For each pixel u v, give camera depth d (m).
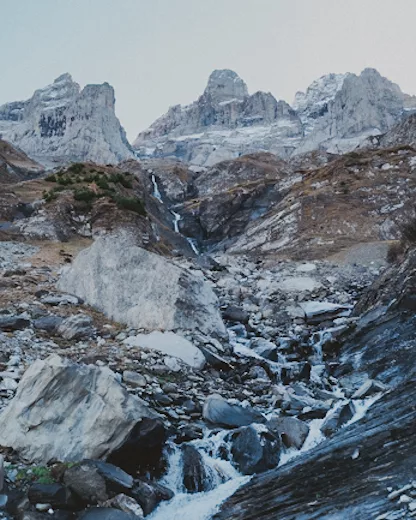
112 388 8.79
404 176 48.84
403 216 42.50
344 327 17.16
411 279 16.66
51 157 129.12
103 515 7.16
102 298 16.75
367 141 91.69
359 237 40.03
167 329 15.02
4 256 25.31
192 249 49.69
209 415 10.67
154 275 16.17
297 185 57.62
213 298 16.62
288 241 42.34
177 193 79.75
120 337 14.41
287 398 12.18
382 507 6.92
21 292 17.55
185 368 13.19
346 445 9.42
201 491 8.70
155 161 101.38
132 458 8.55
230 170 85.19
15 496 7.57
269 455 9.47
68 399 8.82
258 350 16.00
